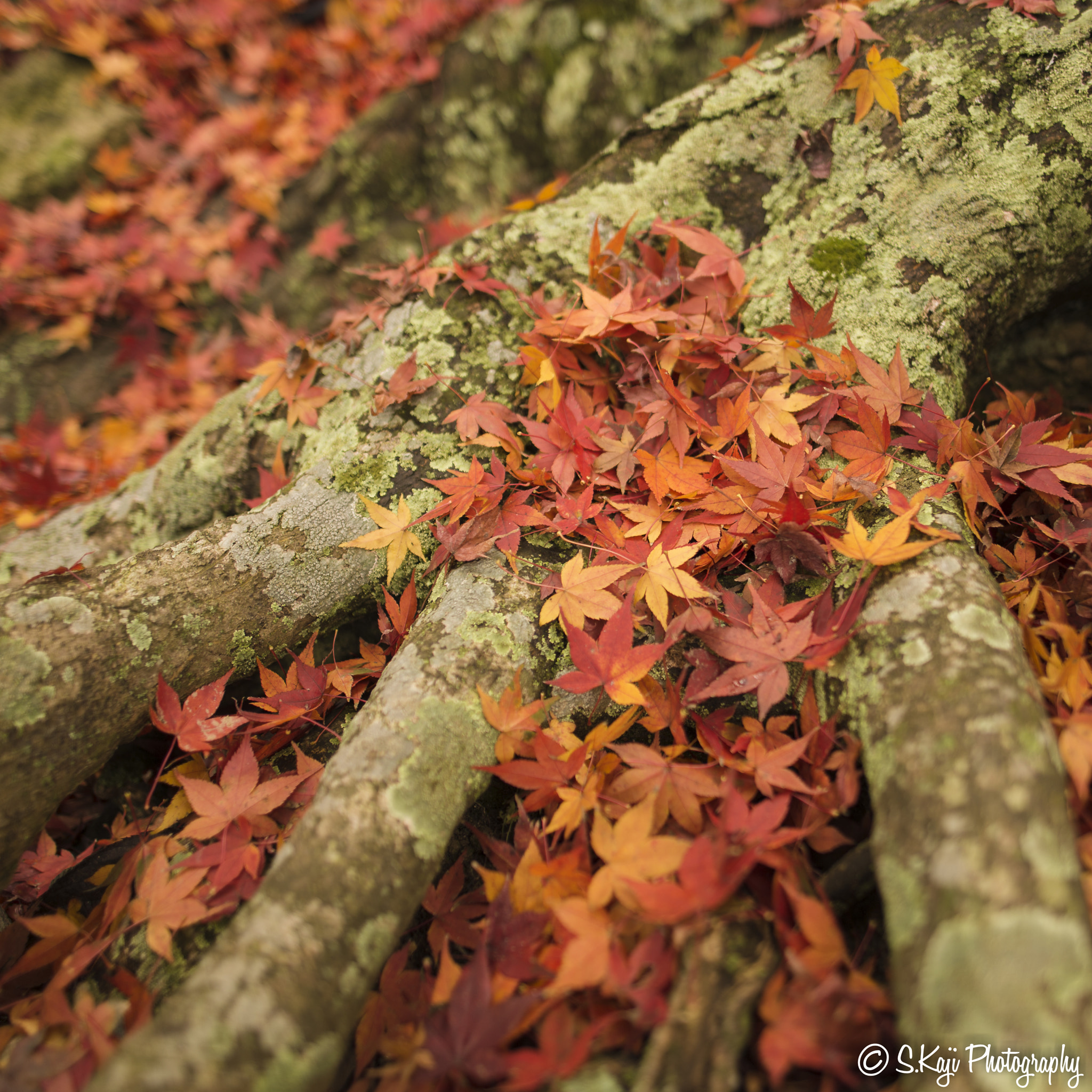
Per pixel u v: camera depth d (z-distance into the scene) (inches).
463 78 44.5
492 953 25.9
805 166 33.6
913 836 24.2
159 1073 23.1
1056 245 32.7
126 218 49.3
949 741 24.8
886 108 32.5
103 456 42.9
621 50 41.6
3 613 28.6
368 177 47.4
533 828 27.3
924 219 32.3
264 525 31.2
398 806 26.5
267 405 35.9
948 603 26.7
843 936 26.3
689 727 28.7
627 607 27.6
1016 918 23.1
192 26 53.1
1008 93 32.3
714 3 40.4
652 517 29.8
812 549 28.4
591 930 25.3
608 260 33.4
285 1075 23.7
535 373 32.4
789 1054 23.5
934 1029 23.0
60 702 28.2
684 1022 23.9
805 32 37.0
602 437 30.8
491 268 34.4
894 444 30.0
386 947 25.5
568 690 28.9
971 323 32.4
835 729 27.2
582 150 43.5
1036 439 29.3
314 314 47.8
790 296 32.9
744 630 27.5
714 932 24.8
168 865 28.6
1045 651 28.0
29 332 46.4
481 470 30.4
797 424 30.3
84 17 51.2
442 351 33.5
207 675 30.3
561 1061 24.0
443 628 29.3
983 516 30.2
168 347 48.0
